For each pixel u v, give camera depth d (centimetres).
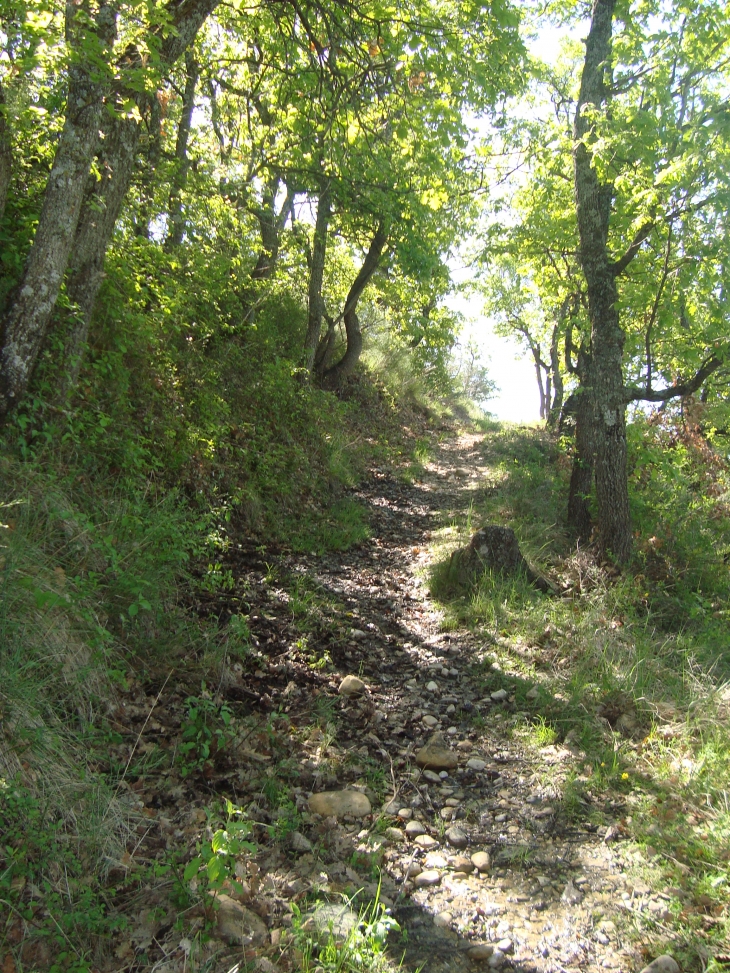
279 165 1204
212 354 1029
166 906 301
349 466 1314
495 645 644
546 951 317
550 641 639
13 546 400
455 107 1004
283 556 821
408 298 1661
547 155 1089
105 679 421
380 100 944
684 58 806
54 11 498
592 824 407
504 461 1538
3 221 591
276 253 1301
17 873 281
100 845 316
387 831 391
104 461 619
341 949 291
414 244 1353
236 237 1098
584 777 449
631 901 345
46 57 612
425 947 318
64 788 327
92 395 643
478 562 774
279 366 1150
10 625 362
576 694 532
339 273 1655
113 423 642
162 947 283
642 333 1042
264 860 347
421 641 670
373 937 296
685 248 827
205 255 966
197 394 856
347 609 709
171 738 418
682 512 885
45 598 367
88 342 686
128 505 561
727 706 501
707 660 591
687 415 986
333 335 1731
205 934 286
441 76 934
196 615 574
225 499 829
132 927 291
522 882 363
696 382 891
